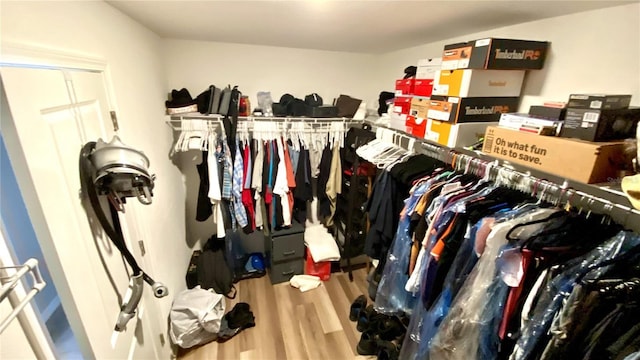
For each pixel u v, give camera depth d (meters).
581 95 0.94
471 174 1.31
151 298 1.48
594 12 1.11
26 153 0.66
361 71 2.86
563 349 0.74
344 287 2.54
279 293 2.46
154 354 1.49
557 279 0.81
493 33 1.57
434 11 1.29
